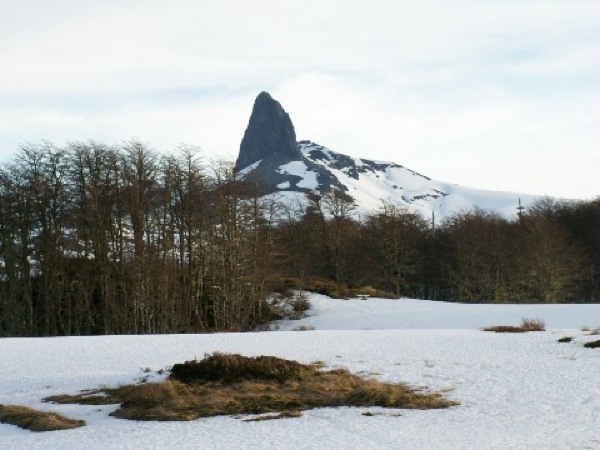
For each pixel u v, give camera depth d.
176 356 24.92
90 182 48.69
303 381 19.80
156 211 49.28
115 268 47.44
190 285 50.62
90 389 20.03
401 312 55.25
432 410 16.52
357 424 15.13
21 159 47.72
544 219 79.75
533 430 14.12
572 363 22.09
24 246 47.31
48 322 47.97
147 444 13.82
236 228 50.75
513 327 33.56
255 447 13.18
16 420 16.59
